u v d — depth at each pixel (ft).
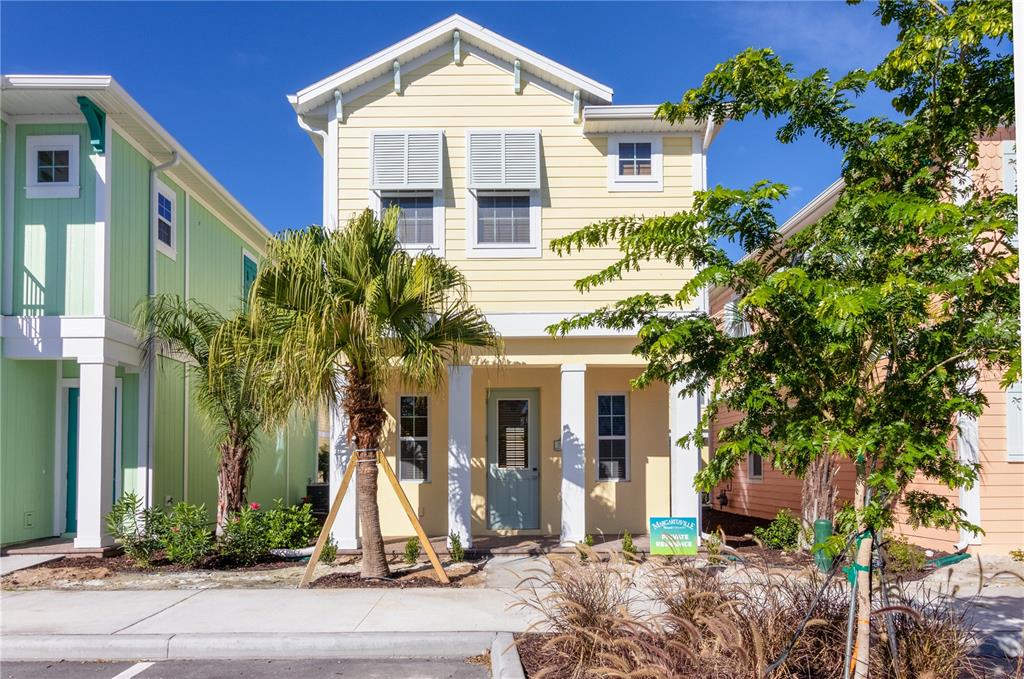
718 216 16.28
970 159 16.37
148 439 42.91
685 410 39.09
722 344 16.31
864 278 15.15
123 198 42.01
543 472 44.52
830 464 38.06
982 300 14.02
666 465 44.27
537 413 45.29
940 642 17.21
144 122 41.29
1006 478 36.83
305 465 71.10
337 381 34.78
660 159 41.09
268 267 30.01
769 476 57.77
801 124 17.03
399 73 40.78
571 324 17.92
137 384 43.62
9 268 39.19
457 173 40.88
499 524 44.68
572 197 40.86
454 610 26.48
